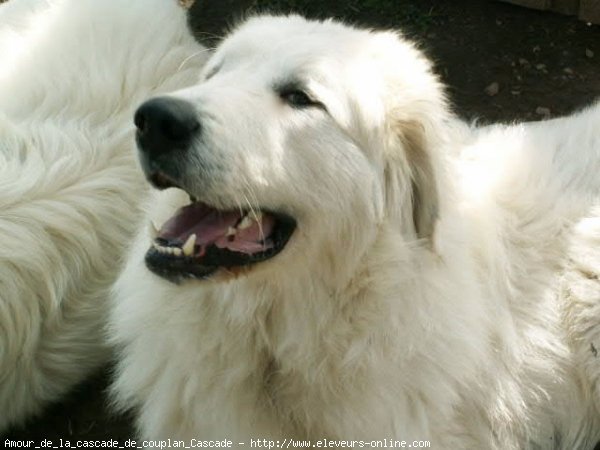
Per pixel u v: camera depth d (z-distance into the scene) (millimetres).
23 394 1369
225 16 1947
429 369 1172
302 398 1181
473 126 1445
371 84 1146
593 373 1327
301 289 1142
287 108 1117
